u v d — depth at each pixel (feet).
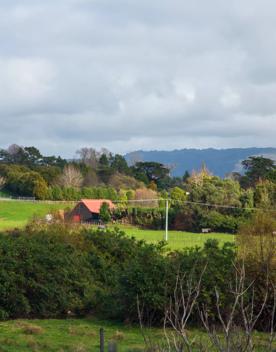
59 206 519.60
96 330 81.97
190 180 467.11
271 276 80.74
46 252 98.63
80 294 97.86
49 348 69.46
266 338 68.49
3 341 71.77
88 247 112.37
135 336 77.77
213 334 31.89
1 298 91.09
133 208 450.30
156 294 83.97
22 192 583.58
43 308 93.61
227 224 383.45
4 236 103.76
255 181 563.07
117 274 98.12
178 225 412.36
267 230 109.50
